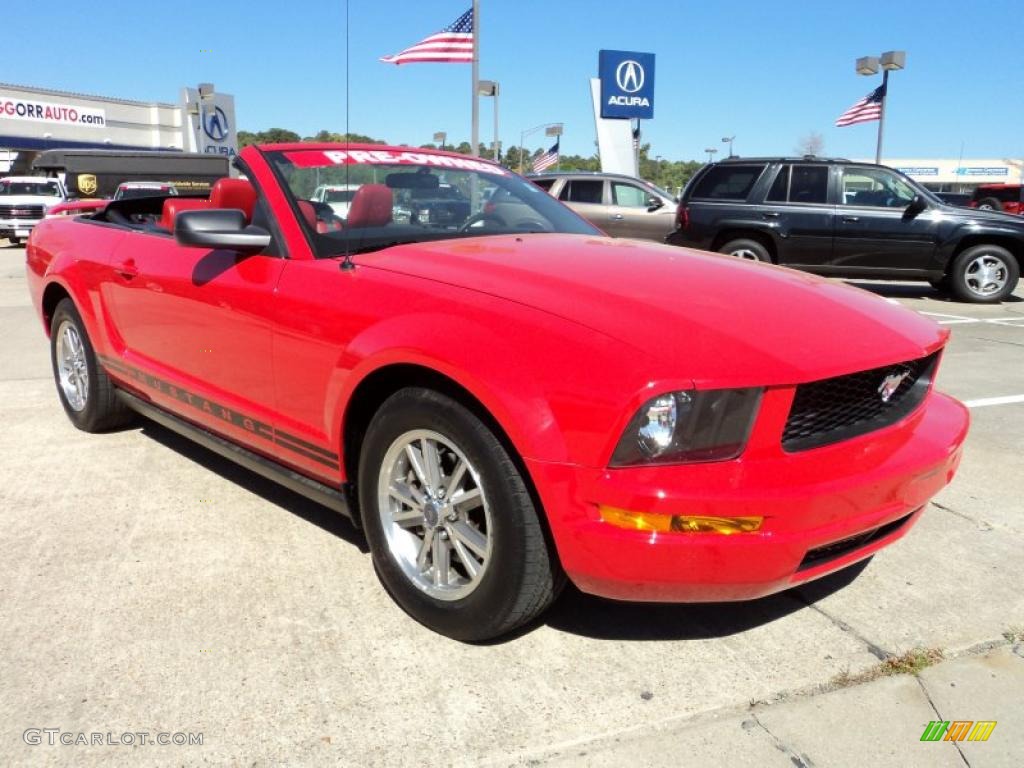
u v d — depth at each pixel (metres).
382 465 2.70
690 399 2.13
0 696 2.34
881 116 19.52
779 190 11.45
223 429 3.45
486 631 2.51
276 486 3.89
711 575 2.20
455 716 2.29
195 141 33.09
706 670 2.51
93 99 47.94
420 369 2.52
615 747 2.17
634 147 22.19
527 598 2.41
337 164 3.45
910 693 2.40
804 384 2.26
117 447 4.43
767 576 2.23
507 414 2.24
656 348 2.20
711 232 11.78
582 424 2.16
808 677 2.47
